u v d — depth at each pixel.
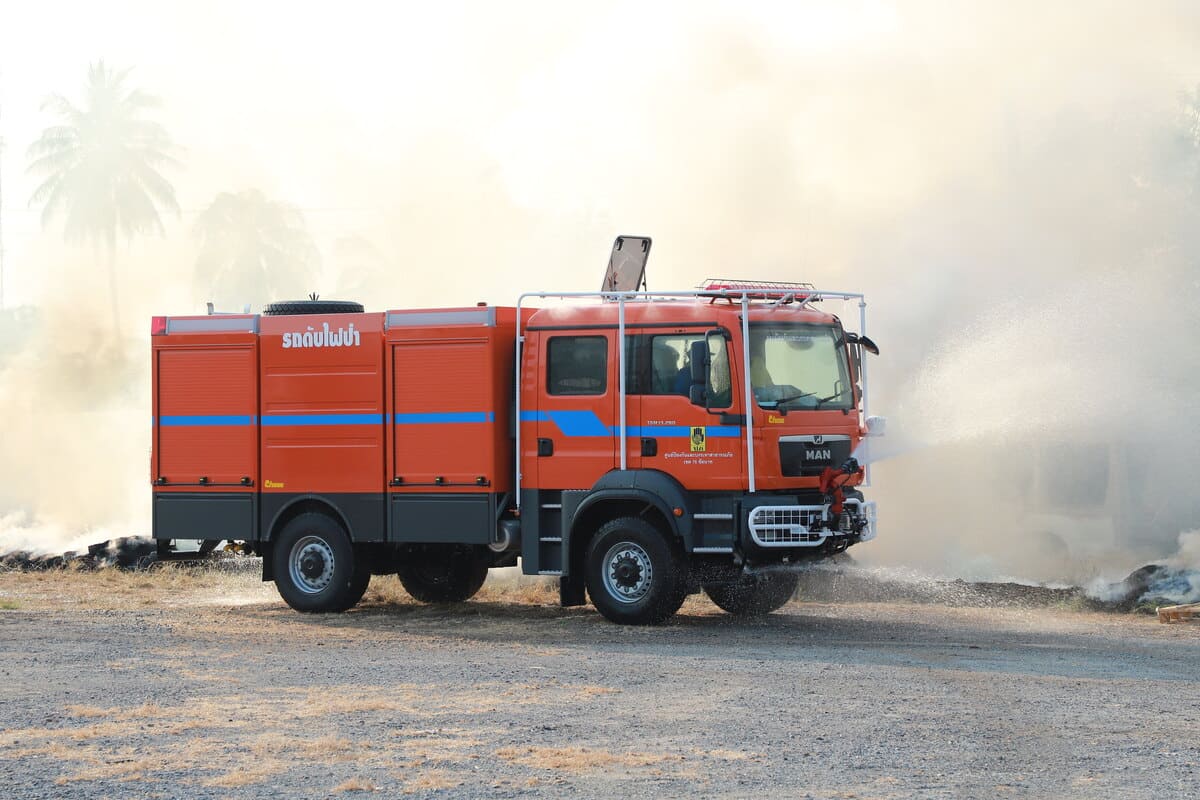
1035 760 6.86
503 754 7.01
